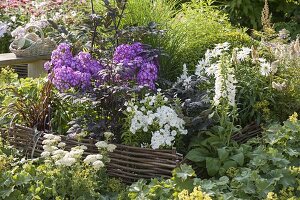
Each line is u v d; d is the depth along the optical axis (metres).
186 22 5.38
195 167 4.20
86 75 4.25
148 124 4.14
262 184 3.75
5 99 4.69
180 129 4.14
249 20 7.56
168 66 5.08
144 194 3.77
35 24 6.52
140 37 4.67
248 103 4.63
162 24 5.08
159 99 4.23
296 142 4.13
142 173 4.13
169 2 5.78
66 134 4.55
